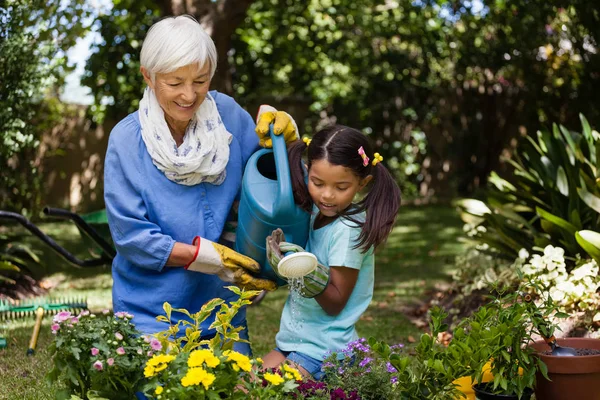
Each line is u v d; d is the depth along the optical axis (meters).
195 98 2.96
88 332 2.60
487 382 2.99
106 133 12.48
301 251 2.85
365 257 3.16
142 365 2.60
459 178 13.66
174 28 2.90
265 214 2.96
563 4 8.94
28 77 6.20
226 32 8.26
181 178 3.04
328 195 2.96
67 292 6.70
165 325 3.06
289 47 12.37
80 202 12.38
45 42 6.36
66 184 12.30
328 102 13.95
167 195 3.04
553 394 2.98
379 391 2.84
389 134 13.84
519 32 10.62
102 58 9.98
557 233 5.10
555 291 4.42
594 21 8.64
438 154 13.83
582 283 4.48
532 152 5.74
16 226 9.33
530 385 2.86
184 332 3.08
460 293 5.83
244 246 3.09
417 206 12.94
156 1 8.35
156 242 2.95
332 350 3.11
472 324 2.80
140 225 2.98
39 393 3.80
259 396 2.49
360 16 12.80
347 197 2.99
